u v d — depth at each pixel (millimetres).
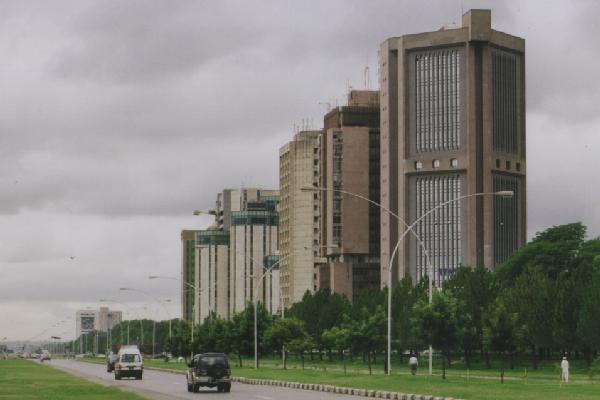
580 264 151375
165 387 83125
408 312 141875
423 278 162000
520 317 120812
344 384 75438
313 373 103812
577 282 123375
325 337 160250
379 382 75938
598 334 108250
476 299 143875
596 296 109438
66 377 106312
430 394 58781
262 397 63812
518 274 169000
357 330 120250
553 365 123062
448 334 76188
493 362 140250
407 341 140625
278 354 192500
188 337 184125
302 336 131125
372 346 118625
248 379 93875
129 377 111562
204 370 73375
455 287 150375
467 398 54094
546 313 118562
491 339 112375
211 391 75000
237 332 139375
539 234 175375
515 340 112938
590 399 51281
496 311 114000
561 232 171500
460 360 145500
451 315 76188
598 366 98938
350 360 169750
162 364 182750
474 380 76812
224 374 73688
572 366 123938
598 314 108250
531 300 122375
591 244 164000
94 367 183750
